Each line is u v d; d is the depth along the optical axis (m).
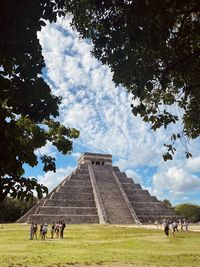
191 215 119.12
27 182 7.67
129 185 93.06
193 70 10.27
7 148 7.16
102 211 78.12
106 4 8.31
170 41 9.79
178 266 16.48
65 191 84.19
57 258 19.64
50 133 12.16
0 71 7.31
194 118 13.08
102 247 26.33
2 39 6.74
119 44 8.94
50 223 73.81
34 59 7.29
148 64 9.63
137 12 7.64
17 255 21.23
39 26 7.01
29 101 7.42
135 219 77.94
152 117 12.45
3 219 97.69
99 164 99.88
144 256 20.50
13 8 6.49
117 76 10.06
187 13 8.73
